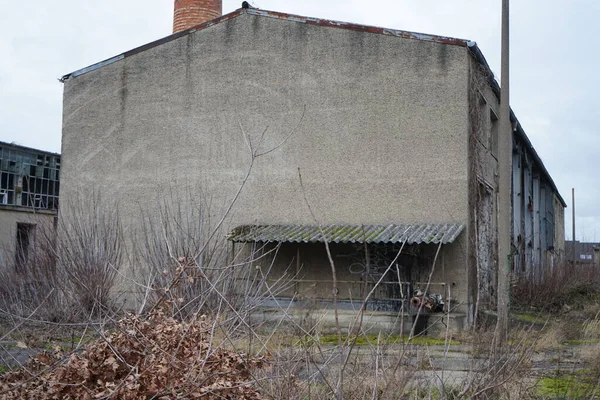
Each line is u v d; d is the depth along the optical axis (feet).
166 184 59.52
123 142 61.62
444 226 49.34
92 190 61.98
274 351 17.95
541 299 61.72
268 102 57.00
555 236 128.67
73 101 63.93
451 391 18.48
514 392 19.15
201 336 17.48
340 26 55.06
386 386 15.26
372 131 53.52
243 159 57.26
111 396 15.03
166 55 61.00
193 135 59.21
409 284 45.44
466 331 40.11
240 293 30.07
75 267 40.09
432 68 52.29
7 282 41.42
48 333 27.09
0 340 20.01
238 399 16.16
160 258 37.58
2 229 72.64
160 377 15.64
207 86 59.26
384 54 53.72
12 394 15.84
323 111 55.11
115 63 62.75
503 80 44.73
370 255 50.14
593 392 21.11
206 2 66.74
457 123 51.29
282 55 56.90
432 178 51.52
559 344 35.55
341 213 53.62
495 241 61.82
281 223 55.21
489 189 59.67
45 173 96.43
